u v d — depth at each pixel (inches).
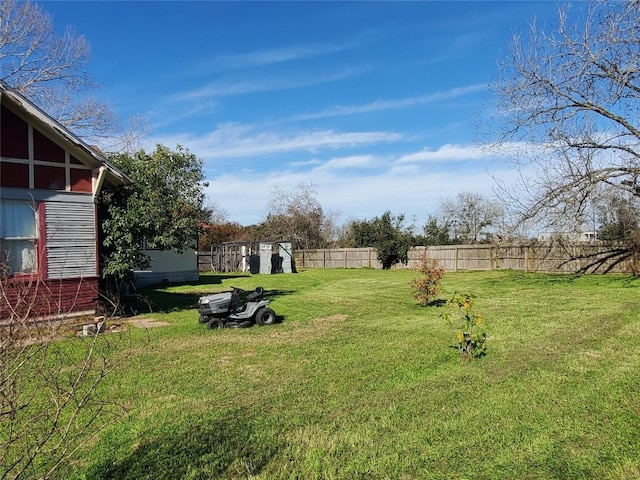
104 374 122.7
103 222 455.8
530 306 487.8
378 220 1301.7
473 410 188.9
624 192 736.3
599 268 856.3
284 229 1642.5
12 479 103.1
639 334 328.8
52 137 411.8
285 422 181.5
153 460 151.3
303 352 301.0
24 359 96.3
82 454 155.3
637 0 533.3
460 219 1713.8
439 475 138.5
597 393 205.0
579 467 140.6
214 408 199.0
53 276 406.6
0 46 737.6
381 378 238.4
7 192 387.5
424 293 515.5
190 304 569.6
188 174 693.3
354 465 145.6
